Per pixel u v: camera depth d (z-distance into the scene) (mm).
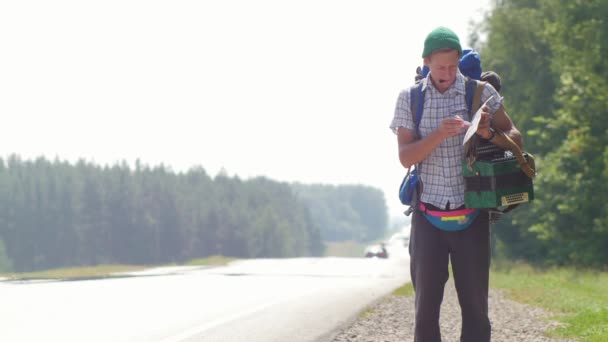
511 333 9406
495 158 5113
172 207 193125
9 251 169000
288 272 25766
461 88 5141
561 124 31125
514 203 4980
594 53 29547
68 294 13602
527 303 14023
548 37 33188
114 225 179250
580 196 29969
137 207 183625
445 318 10844
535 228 32938
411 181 5277
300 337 8648
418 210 5246
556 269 31312
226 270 29703
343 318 10453
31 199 173500
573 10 31703
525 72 42438
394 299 13547
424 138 4941
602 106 28969
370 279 20219
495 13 44031
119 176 184125
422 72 5367
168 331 9031
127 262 179875
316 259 54719
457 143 5121
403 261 45062
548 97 40812
